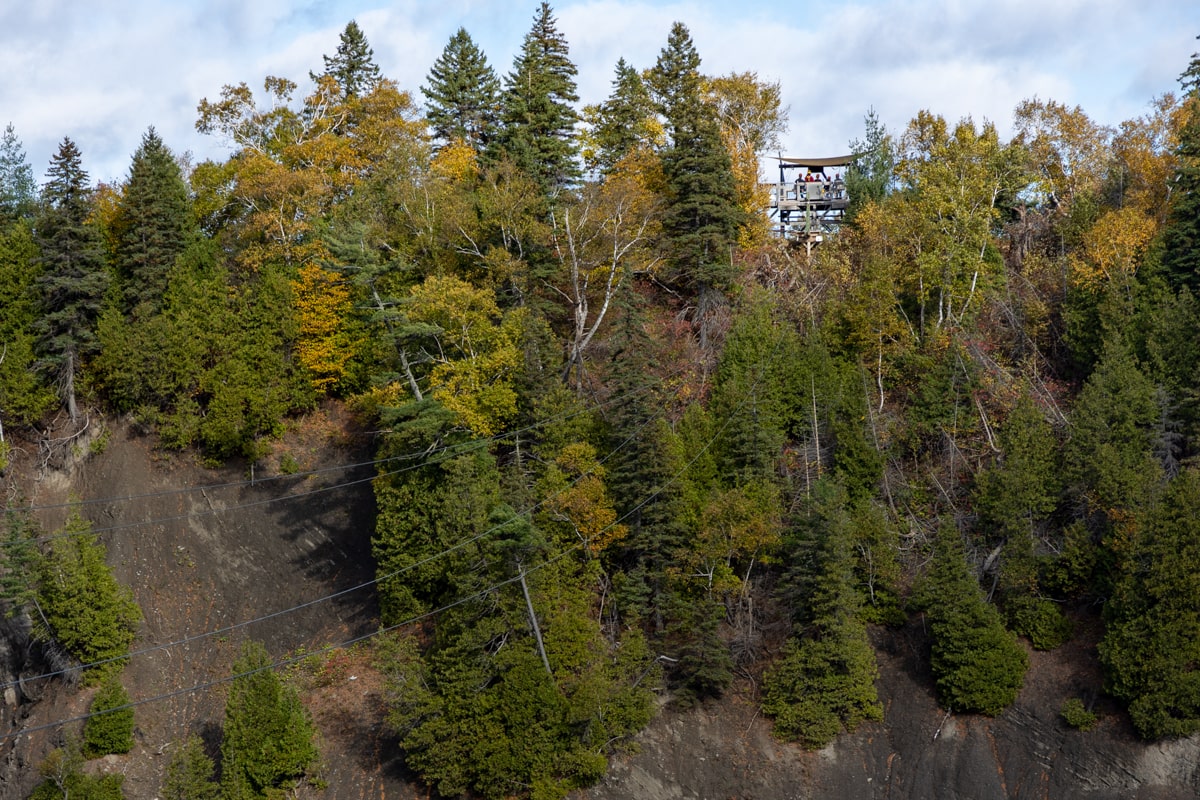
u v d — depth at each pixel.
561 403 56.84
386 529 55.06
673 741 49.72
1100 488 51.38
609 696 48.94
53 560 55.22
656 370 62.41
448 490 52.84
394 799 48.88
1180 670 45.97
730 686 51.50
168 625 58.16
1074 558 51.12
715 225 66.44
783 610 52.03
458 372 57.09
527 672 48.34
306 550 60.50
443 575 52.97
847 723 49.75
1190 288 59.50
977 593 50.47
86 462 64.06
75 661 55.16
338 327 66.38
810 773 48.34
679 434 57.09
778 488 54.53
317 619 57.75
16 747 53.22
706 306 66.38
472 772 47.75
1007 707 49.12
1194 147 62.50
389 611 55.03
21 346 65.12
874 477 56.59
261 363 65.00
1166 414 53.72
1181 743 45.81
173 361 64.06
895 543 54.62
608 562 54.75
